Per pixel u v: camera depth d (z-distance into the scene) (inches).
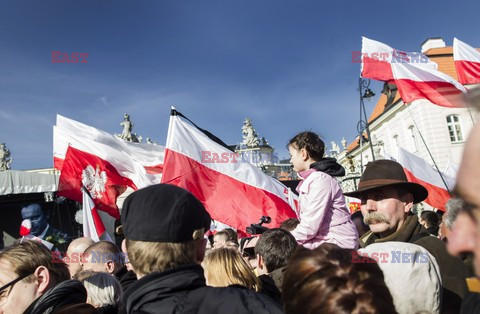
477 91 27.0
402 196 110.6
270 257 122.0
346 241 132.1
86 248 163.8
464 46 297.9
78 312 82.0
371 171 112.6
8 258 96.3
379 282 47.2
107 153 265.6
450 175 306.7
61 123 269.3
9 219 705.0
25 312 92.6
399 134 1284.4
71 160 259.8
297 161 148.4
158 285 65.0
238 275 111.7
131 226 70.0
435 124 1113.4
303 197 138.1
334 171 142.0
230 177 218.2
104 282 121.3
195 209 72.1
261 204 216.7
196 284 67.7
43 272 98.0
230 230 211.2
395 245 73.4
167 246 67.8
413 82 257.4
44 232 442.0
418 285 67.9
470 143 27.0
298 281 48.8
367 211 111.8
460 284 88.7
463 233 28.9
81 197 257.0
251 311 65.3
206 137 223.3
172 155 211.3
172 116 218.1
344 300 44.0
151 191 72.5
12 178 565.3
